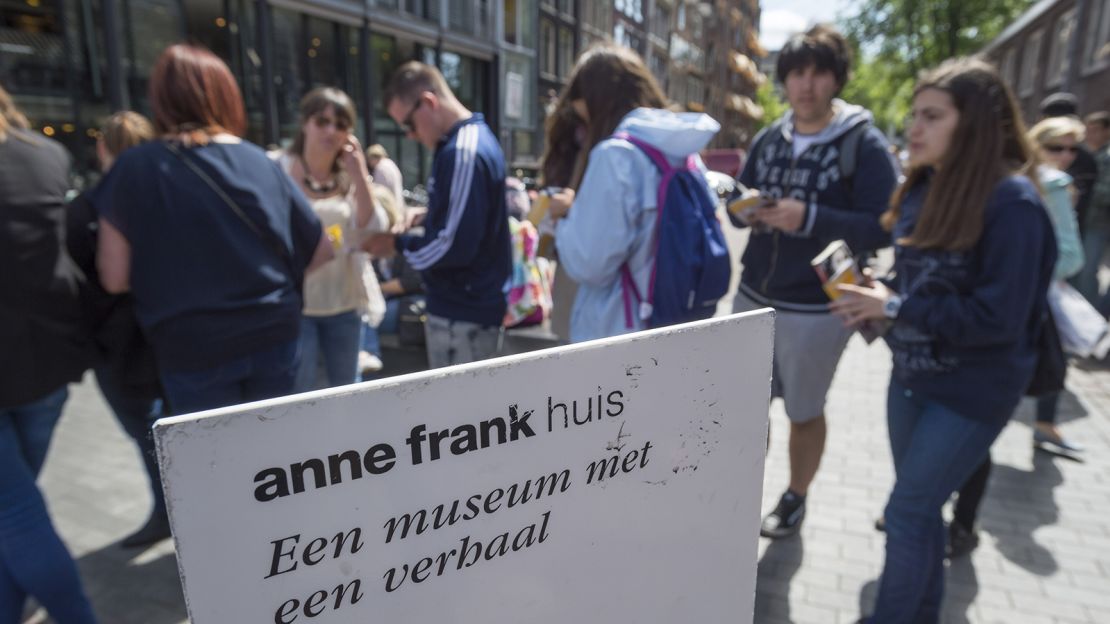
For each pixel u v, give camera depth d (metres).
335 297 2.88
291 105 12.22
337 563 0.78
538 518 0.90
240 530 0.71
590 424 0.91
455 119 2.43
